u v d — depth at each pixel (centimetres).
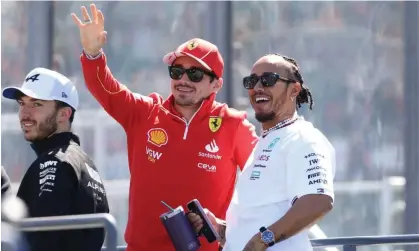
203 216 838
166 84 1698
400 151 1775
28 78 877
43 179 811
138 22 1678
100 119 1659
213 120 918
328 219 1736
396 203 1744
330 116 1766
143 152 913
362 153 1780
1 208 731
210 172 905
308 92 880
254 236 773
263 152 820
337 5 1755
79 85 1650
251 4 1700
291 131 813
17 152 1587
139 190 909
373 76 1788
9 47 1585
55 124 868
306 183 777
